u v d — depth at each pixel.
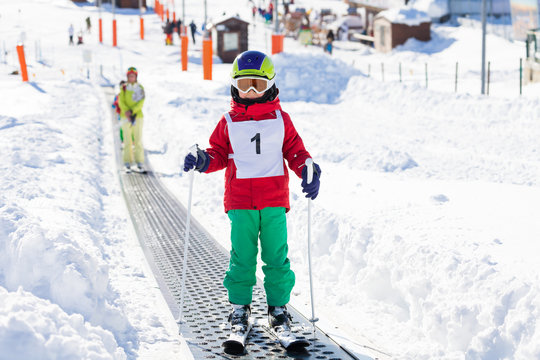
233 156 3.73
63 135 11.20
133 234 6.32
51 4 58.91
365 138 12.68
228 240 6.28
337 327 4.06
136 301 4.44
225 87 20.72
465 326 3.72
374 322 4.29
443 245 4.66
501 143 12.02
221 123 3.76
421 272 4.40
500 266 4.10
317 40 41.09
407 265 4.55
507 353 3.38
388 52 36.28
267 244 3.76
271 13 50.44
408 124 14.70
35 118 13.43
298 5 59.81
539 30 20.69
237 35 33.84
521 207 6.24
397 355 3.69
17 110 15.52
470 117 15.20
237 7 60.09
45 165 8.25
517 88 20.03
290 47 39.34
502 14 37.91
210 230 6.67
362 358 3.50
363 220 5.59
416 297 4.30
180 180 9.49
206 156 3.69
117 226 6.55
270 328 3.92
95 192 7.73
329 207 6.32
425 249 4.55
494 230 5.25
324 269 5.29
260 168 3.68
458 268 4.14
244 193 3.69
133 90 10.02
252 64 3.62
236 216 3.73
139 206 7.71
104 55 35.66
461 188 7.48
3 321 2.93
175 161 10.69
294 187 7.48
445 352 3.69
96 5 59.97
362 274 4.89
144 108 18.11
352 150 10.78
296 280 5.19
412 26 36.00
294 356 3.52
